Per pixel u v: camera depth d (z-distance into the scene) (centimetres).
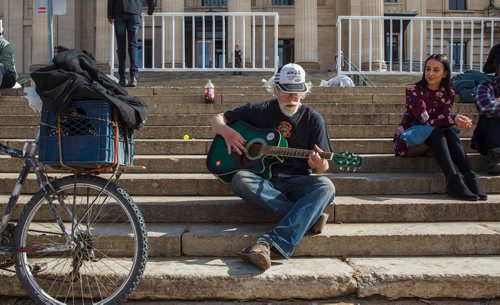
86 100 324
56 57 331
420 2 3005
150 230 421
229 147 417
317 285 349
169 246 402
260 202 399
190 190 498
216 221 452
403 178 502
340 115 679
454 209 452
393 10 2998
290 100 418
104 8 2617
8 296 360
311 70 2402
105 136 322
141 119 354
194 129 644
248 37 2442
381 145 593
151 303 352
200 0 2938
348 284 350
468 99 765
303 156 400
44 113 329
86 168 342
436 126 508
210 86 771
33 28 2716
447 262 382
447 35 2495
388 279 350
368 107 726
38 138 349
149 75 1808
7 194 497
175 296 352
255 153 418
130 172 547
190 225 442
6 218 347
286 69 420
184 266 371
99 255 387
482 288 349
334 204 448
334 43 2889
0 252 339
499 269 363
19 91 871
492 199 471
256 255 357
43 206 434
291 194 414
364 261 386
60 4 705
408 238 402
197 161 545
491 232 407
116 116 333
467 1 3114
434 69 518
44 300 336
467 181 480
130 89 846
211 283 349
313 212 381
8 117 675
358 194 500
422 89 530
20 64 2978
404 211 451
